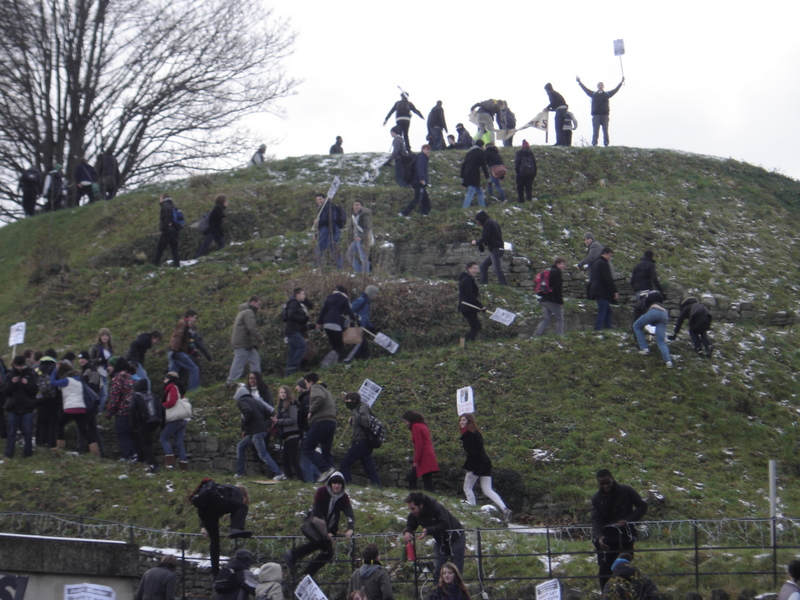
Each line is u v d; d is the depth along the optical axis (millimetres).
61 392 32156
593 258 40625
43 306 44500
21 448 31875
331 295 37969
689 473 30344
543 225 50938
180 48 67938
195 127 70750
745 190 59625
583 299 44656
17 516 27250
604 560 21562
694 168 62562
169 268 46969
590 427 32594
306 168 63688
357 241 44125
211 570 23406
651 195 56500
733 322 44469
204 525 22438
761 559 22578
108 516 27484
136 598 19812
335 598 23641
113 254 50750
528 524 28766
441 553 22062
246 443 30375
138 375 33938
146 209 55562
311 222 53219
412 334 40031
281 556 22984
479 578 21984
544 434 32312
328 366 37625
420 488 30438
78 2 63969
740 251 51562
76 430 34312
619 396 34625
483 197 52750
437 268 48188
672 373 36031
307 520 22812
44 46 63781
